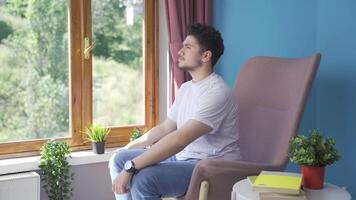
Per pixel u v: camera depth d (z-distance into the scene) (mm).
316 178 1737
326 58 2402
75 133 2955
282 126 2215
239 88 2523
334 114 2371
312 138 1767
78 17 2908
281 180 1690
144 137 2521
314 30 2467
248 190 1705
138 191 2025
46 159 2641
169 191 2055
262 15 2783
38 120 2850
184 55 2242
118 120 3143
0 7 2688
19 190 2479
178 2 3020
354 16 2240
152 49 3209
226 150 2189
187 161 2162
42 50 2834
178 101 2445
